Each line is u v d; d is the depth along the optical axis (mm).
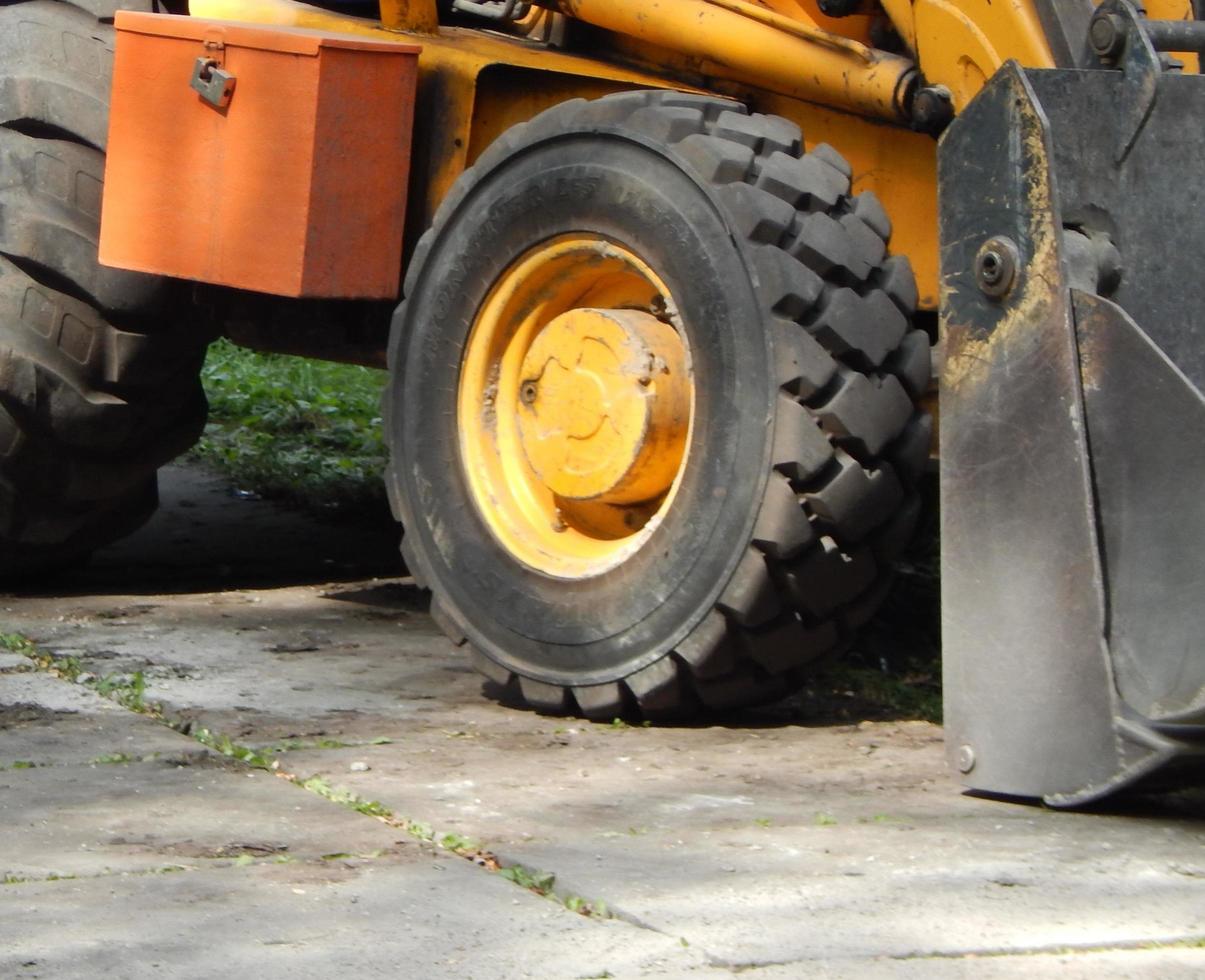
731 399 5590
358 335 7438
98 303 7504
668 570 5688
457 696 6258
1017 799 5164
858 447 5547
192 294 7504
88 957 3865
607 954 3908
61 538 8008
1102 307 4988
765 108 6754
